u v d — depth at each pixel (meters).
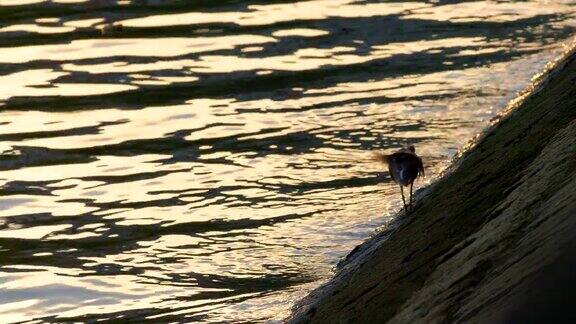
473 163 16.83
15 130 24.92
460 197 15.22
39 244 19.48
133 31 31.77
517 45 29.31
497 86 26.06
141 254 18.94
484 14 32.28
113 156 23.39
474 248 12.76
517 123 17.31
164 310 16.95
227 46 30.28
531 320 9.88
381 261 15.14
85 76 28.42
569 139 13.59
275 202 20.70
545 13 32.16
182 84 27.66
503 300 10.62
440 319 11.59
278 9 33.59
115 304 17.27
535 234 11.47
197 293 17.41
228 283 17.64
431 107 25.06
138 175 22.33
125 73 28.53
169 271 18.25
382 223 19.22
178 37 31.17
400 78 27.23
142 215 20.47
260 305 16.67
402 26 31.42
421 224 15.41
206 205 20.77
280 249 18.66
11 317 16.97
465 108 24.81
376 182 21.30
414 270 13.71
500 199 13.85
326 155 22.83
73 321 16.80
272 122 24.84
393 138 23.47
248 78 27.84
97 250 19.17
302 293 16.80
